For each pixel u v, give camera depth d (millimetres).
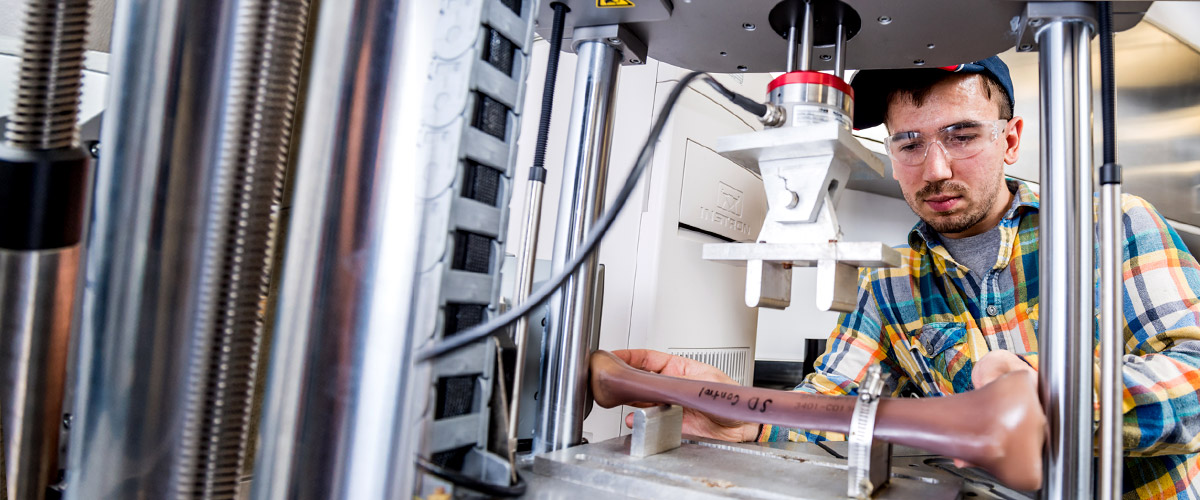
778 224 591
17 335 435
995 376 607
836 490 542
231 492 437
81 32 425
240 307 430
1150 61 1863
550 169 1219
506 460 494
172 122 423
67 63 420
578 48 799
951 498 550
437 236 417
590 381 744
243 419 440
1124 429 750
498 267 495
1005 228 1395
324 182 437
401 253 412
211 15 423
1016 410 491
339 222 428
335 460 409
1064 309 524
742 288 1291
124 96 438
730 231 1241
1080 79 543
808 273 2055
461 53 438
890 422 538
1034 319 1355
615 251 1062
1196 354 934
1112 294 514
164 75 426
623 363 750
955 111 1299
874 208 2068
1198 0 550
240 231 425
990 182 1329
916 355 1511
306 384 423
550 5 706
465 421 477
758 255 579
